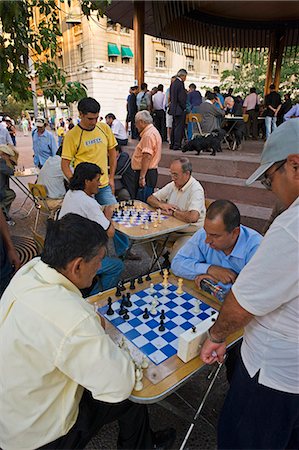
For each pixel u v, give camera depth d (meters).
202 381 2.15
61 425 1.14
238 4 7.19
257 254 0.97
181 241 3.02
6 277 2.21
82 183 2.62
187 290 1.86
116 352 1.11
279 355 1.05
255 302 0.98
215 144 5.95
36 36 2.72
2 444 1.14
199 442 1.72
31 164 10.35
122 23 9.16
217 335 1.16
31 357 1.03
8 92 2.83
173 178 3.10
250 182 1.06
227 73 20.84
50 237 1.16
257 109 9.08
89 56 18.66
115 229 2.85
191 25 8.21
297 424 1.13
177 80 6.41
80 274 1.19
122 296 1.76
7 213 5.06
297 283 0.91
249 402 1.16
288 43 9.76
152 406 1.94
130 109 8.41
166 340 1.43
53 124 19.36
